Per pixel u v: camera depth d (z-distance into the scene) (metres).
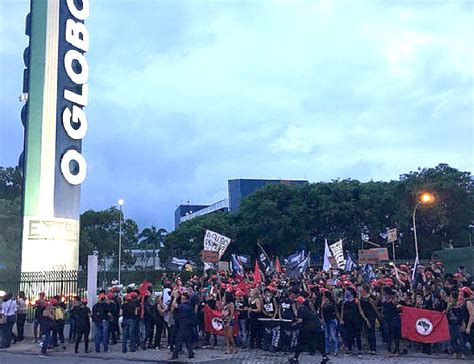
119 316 18.80
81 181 30.02
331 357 14.89
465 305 14.06
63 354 16.78
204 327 17.23
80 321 17.09
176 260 41.19
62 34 30.03
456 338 14.42
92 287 19.98
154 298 17.83
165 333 19.55
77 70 30.62
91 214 65.44
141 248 103.38
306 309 13.98
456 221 51.06
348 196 58.75
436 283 16.19
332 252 29.58
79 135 30.06
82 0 31.41
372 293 16.08
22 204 28.09
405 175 55.41
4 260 39.69
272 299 16.59
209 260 24.73
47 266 27.78
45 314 16.94
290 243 60.44
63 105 29.64
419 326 14.84
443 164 53.75
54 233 28.23
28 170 28.14
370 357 14.80
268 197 61.78
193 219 75.50
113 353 16.70
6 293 19.72
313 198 59.97
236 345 17.31
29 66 28.94
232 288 17.89
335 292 16.73
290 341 15.92
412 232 55.38
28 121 28.50
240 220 64.12
